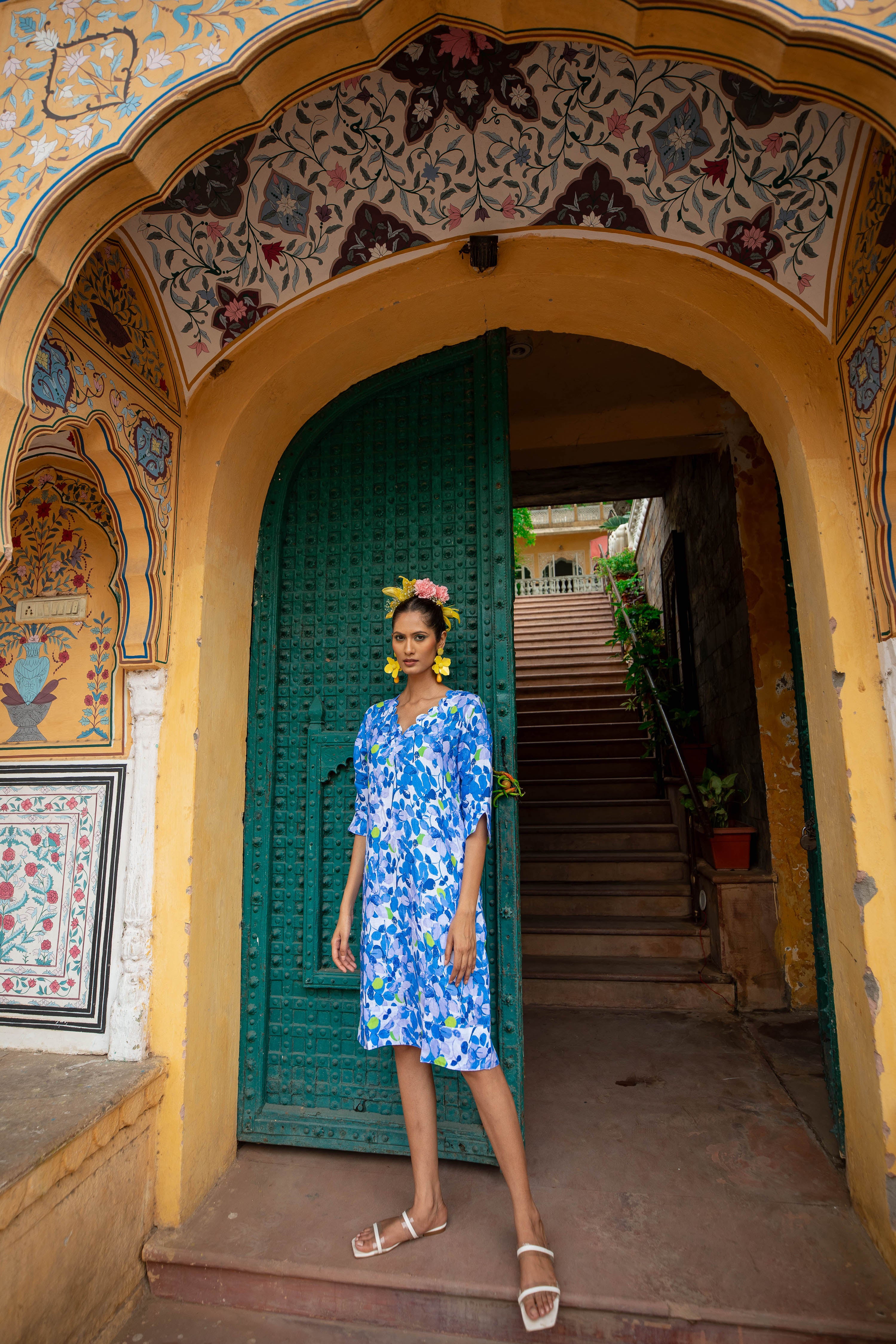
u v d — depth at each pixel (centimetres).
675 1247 174
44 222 143
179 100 140
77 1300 157
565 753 606
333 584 245
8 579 226
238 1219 189
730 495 408
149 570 204
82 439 190
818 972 225
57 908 207
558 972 362
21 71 148
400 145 189
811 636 198
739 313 201
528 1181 179
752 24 126
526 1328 158
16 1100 169
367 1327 167
